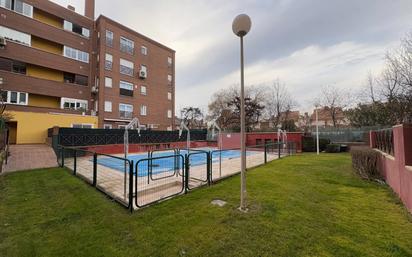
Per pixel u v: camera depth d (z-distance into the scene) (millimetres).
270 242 2748
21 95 17125
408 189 3846
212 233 2990
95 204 4211
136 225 3283
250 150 14438
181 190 5266
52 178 6391
